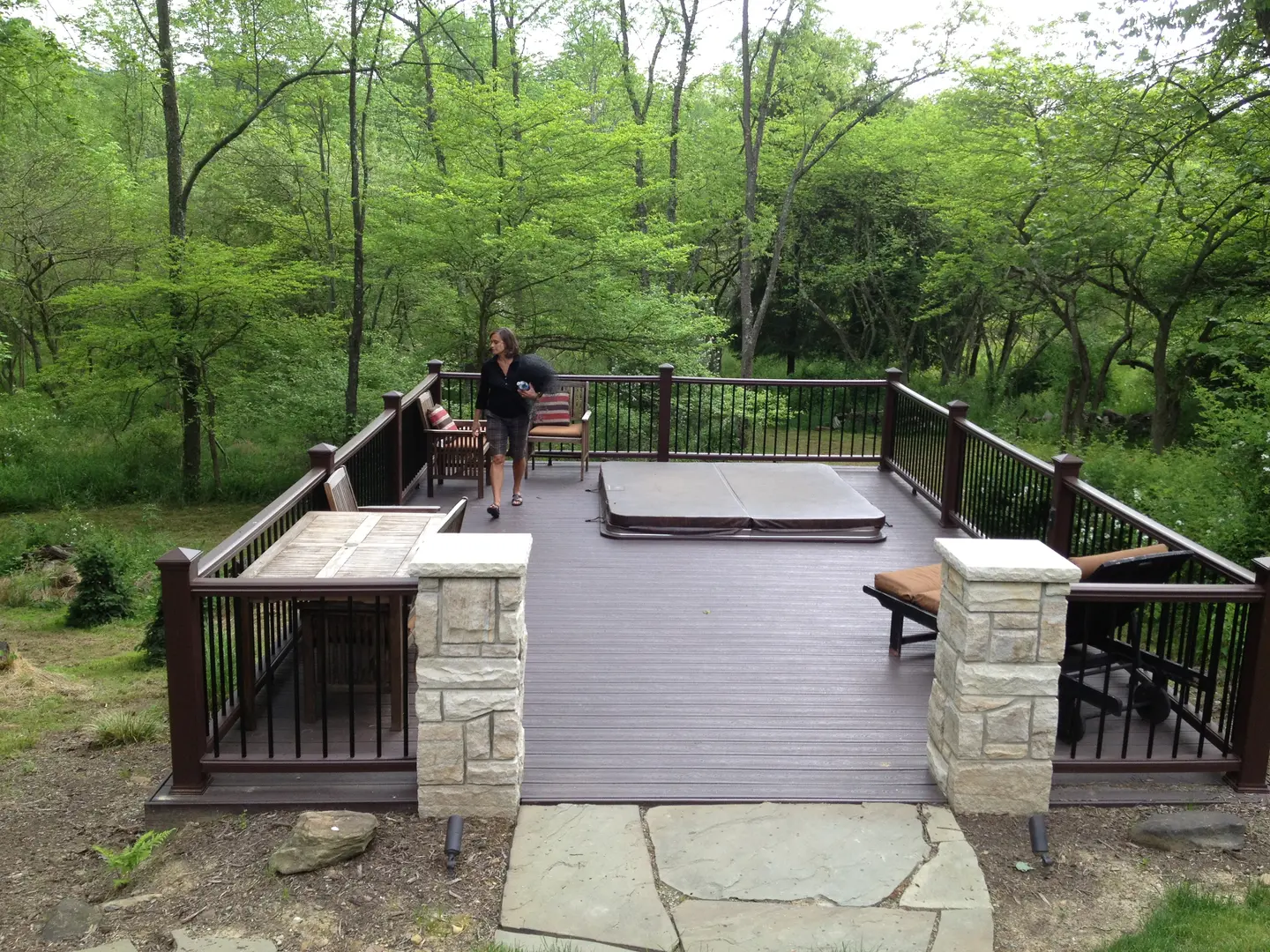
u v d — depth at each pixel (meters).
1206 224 16.45
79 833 4.10
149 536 17.59
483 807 3.78
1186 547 4.52
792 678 5.07
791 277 32.81
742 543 7.50
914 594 5.10
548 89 19.77
